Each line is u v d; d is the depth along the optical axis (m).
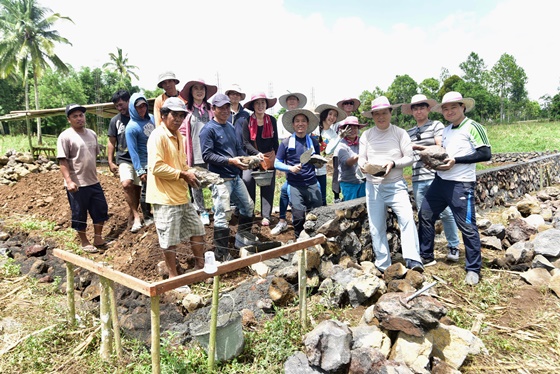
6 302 3.67
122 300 3.62
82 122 4.80
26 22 29.75
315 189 4.65
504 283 3.94
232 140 4.43
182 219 3.74
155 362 2.29
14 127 40.00
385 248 4.12
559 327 3.13
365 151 4.07
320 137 6.55
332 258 4.03
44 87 39.88
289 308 3.36
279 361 2.69
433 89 55.88
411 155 3.86
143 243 4.64
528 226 5.30
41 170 8.92
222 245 4.16
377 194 4.00
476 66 64.69
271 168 4.98
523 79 61.16
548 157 11.79
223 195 4.09
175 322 3.24
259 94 4.89
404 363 2.41
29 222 5.84
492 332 3.09
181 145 3.67
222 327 2.59
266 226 5.19
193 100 4.99
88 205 4.94
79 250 4.74
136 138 4.85
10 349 2.93
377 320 2.93
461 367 2.67
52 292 3.92
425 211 4.29
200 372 2.55
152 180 3.51
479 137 3.80
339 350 2.45
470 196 3.95
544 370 2.64
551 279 3.74
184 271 4.00
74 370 2.72
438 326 2.84
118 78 44.91
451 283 3.93
